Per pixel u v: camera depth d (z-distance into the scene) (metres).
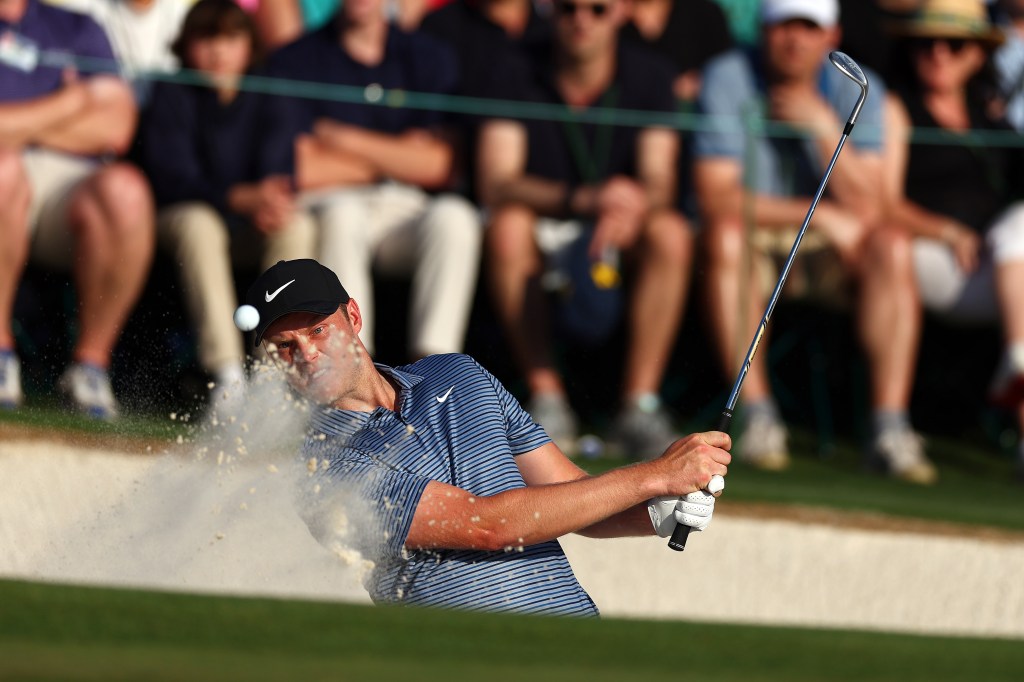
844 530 19.62
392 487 10.62
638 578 19.08
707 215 23.22
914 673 6.78
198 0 21.94
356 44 22.88
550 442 11.68
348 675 5.94
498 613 7.92
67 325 21.88
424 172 23.12
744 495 20.39
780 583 18.89
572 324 22.92
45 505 17.31
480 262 23.02
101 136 21.73
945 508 20.95
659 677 6.33
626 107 23.27
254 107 21.95
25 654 6.13
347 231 21.83
